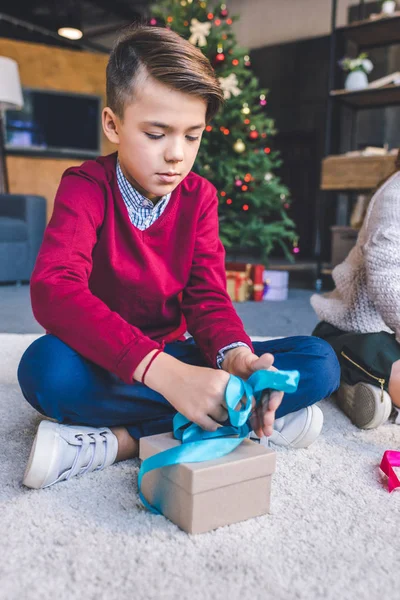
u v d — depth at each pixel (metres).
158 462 0.65
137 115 0.69
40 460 0.72
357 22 3.59
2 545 0.61
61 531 0.64
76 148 5.19
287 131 6.33
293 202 6.56
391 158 3.31
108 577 0.55
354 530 0.67
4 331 1.98
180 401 0.65
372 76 5.38
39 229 3.51
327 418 1.11
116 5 6.76
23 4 6.77
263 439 0.91
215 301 0.88
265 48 6.36
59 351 0.76
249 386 0.65
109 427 0.85
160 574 0.56
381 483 0.81
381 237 1.05
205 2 3.59
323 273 3.78
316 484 0.79
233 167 3.46
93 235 0.80
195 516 0.63
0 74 3.81
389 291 1.03
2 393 1.21
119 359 0.68
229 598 0.53
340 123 4.80
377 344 1.05
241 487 0.67
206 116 0.74
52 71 5.09
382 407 1.01
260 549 0.61
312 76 6.05
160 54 0.68
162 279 0.86
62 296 0.71
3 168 4.36
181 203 0.89
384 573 0.58
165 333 0.92
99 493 0.74
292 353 0.88
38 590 0.53
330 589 0.55
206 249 0.91
